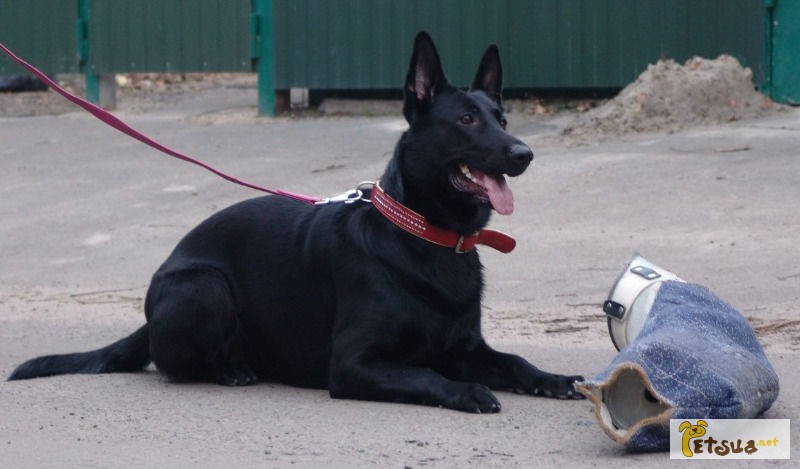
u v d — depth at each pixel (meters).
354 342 8.41
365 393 8.36
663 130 19.47
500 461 6.88
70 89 30.72
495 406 7.96
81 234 16.83
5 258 16.05
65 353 10.70
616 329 7.96
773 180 16.06
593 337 10.89
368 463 6.89
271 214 9.31
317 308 8.84
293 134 21.88
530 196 16.56
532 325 11.48
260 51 24.20
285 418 8.03
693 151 17.86
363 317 8.40
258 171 19.16
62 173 20.12
